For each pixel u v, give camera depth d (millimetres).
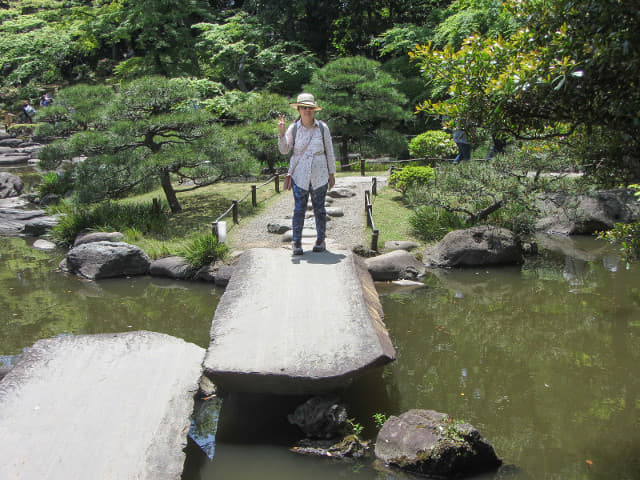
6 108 31859
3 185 14344
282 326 4617
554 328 6062
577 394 4621
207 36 23859
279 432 4074
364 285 5637
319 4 27078
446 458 3516
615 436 3984
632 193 10188
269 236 9023
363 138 16469
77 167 9930
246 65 25375
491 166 9031
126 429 3594
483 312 6570
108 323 6402
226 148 10258
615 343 5629
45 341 4805
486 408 4398
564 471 3588
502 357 5379
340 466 3678
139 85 10125
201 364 4414
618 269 8109
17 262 8961
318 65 26766
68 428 3570
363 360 4035
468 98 3969
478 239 8367
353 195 12000
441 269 8141
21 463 3221
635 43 3078
